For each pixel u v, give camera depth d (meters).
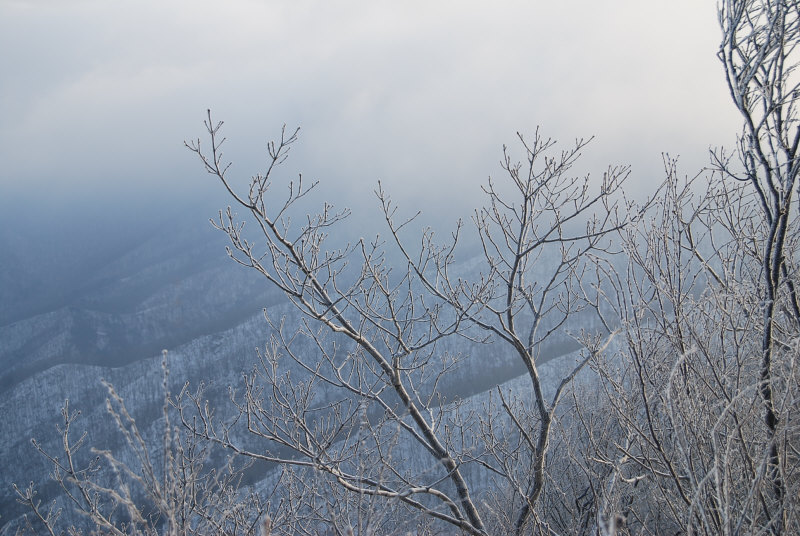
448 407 8.29
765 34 5.14
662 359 5.55
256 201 5.62
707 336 5.43
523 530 6.01
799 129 4.96
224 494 6.15
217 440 6.06
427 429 6.43
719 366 5.20
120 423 3.52
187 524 4.16
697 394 4.71
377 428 6.56
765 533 4.16
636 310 5.21
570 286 7.09
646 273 5.37
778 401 4.84
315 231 6.69
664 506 5.72
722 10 5.41
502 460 6.83
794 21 5.04
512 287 6.35
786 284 5.61
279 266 6.02
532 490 6.16
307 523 6.55
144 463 3.56
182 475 4.43
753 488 3.75
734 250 6.01
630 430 5.16
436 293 6.26
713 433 3.71
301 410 7.02
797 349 4.13
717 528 4.09
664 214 5.68
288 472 6.91
